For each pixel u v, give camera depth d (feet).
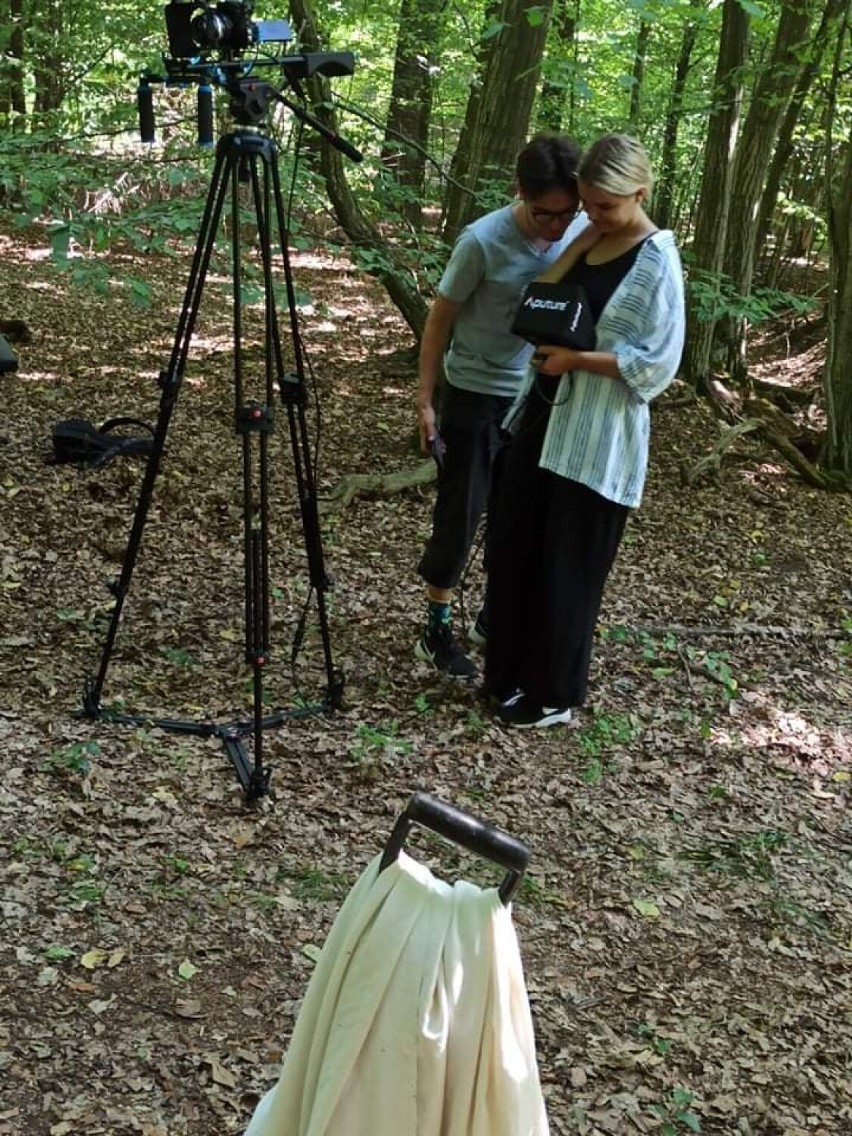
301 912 9.35
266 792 10.76
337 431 25.11
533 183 11.63
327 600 15.92
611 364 11.31
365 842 10.48
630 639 15.75
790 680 15.15
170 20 10.12
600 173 10.84
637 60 32.30
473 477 13.21
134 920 9.02
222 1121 7.22
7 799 10.34
